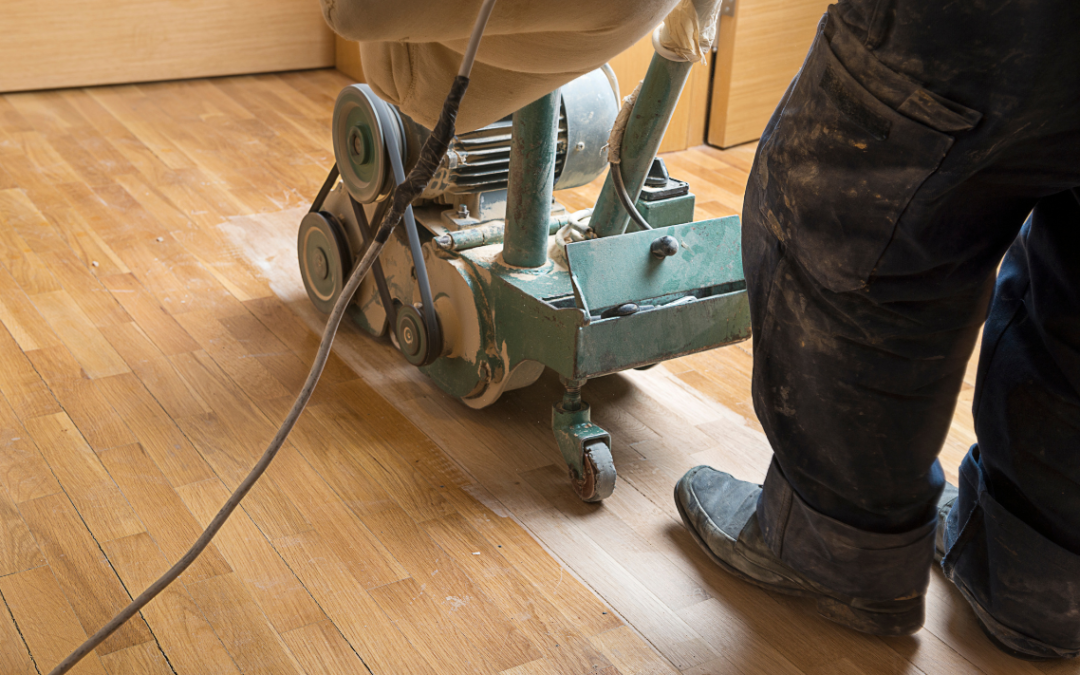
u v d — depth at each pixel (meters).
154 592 1.03
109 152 3.18
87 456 1.71
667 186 1.77
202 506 1.60
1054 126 0.94
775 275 1.18
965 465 1.40
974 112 0.92
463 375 1.85
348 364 2.06
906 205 1.00
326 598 1.42
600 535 1.59
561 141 1.82
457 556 1.52
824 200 1.06
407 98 1.16
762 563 1.44
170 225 2.67
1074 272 1.17
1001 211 1.05
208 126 3.48
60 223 2.64
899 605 1.34
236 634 1.34
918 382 1.16
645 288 1.61
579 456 1.63
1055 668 1.35
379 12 0.88
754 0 3.27
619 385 2.04
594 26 0.98
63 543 1.50
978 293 1.12
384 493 1.66
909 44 0.94
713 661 1.33
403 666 1.30
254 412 1.87
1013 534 1.27
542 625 1.38
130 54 3.86
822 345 1.16
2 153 3.12
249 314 2.24
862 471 1.23
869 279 1.07
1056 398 1.21
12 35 3.62
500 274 1.72
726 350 2.21
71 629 1.33
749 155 3.44
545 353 1.64
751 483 1.61
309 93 3.93
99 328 2.14
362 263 0.90
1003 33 0.89
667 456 1.81
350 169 1.89
